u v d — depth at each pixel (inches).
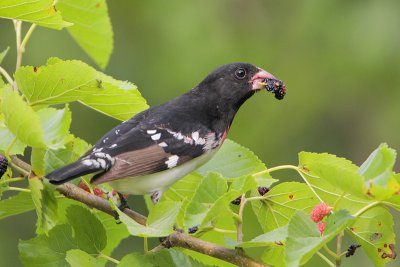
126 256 314.2
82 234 326.6
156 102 722.2
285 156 740.7
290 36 759.7
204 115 400.5
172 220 298.2
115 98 353.1
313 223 276.5
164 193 389.1
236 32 751.7
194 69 722.2
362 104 755.4
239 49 744.3
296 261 266.5
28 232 693.9
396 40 717.9
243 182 288.4
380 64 726.5
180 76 721.6
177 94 722.2
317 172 283.7
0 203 341.1
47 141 339.3
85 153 350.3
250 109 747.4
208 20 736.3
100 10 408.2
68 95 331.9
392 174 272.7
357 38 730.2
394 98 745.6
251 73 418.0
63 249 326.3
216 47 729.6
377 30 719.7
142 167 356.2
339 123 756.0
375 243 323.3
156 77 724.7
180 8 735.7
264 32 761.6
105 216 370.0
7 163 313.4
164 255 316.2
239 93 413.7
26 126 298.7
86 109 711.1
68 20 412.5
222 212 314.7
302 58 753.0
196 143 376.5
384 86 745.0
